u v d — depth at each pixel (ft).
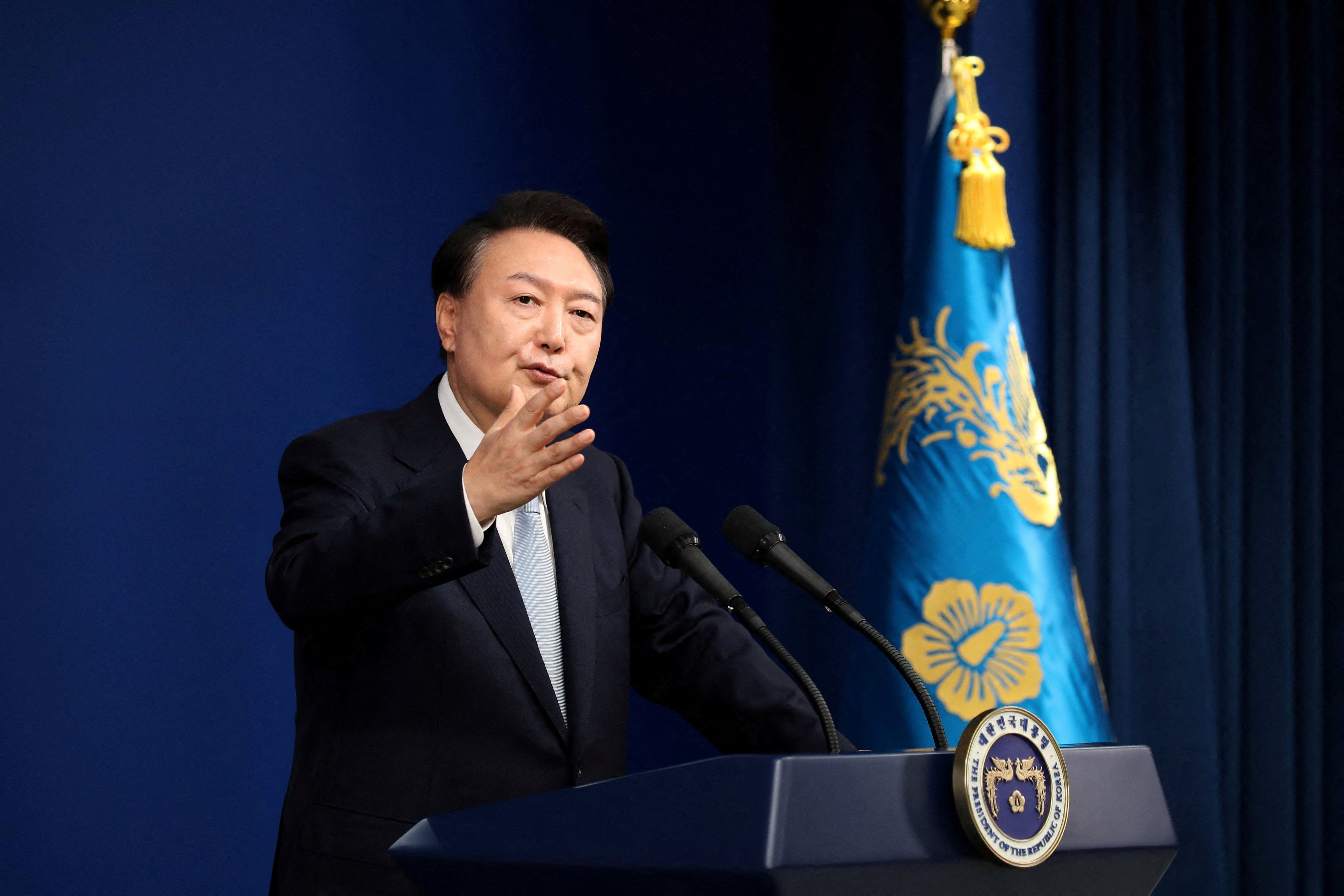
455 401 11.65
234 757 18.99
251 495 19.52
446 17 21.97
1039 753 6.11
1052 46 22.94
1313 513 21.57
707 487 24.18
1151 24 22.59
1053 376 22.48
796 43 26.61
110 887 17.84
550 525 11.64
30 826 17.38
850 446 25.13
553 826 6.19
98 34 18.80
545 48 23.07
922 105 23.82
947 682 17.83
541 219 11.57
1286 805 20.76
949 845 5.75
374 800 9.86
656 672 12.23
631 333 23.49
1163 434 21.39
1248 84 22.68
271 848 19.15
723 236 24.95
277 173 20.11
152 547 18.62
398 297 21.18
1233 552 21.45
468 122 22.08
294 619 9.16
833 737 8.13
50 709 17.69
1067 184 22.59
